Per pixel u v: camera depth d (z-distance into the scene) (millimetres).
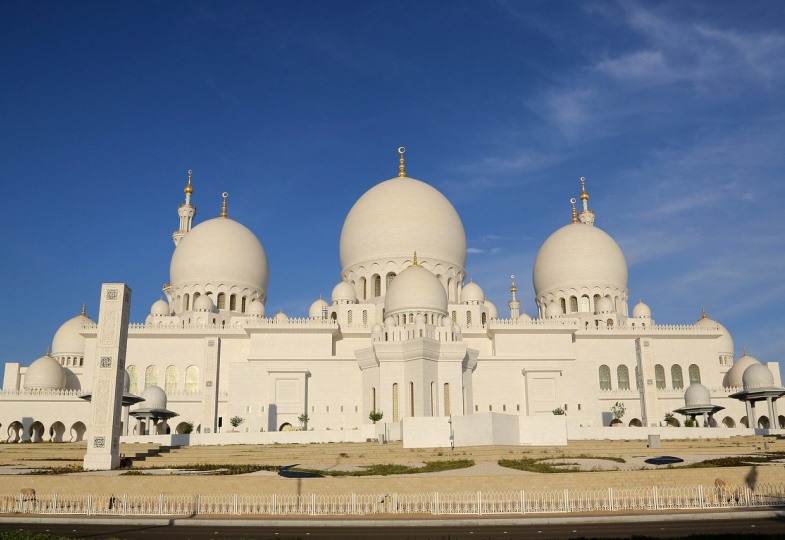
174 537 30016
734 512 35094
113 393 56688
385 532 31609
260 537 29812
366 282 107188
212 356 93062
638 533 29656
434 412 85438
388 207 108438
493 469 51000
